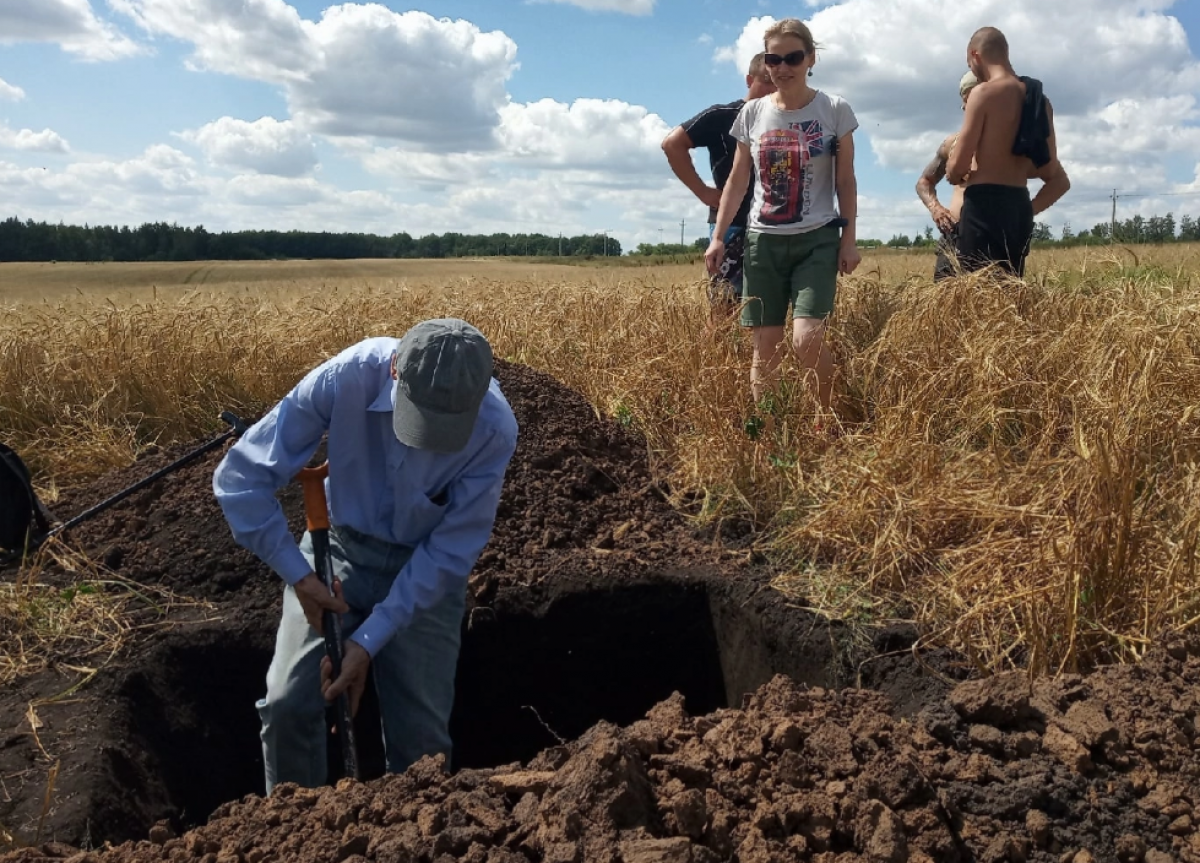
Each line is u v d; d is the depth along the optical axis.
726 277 5.82
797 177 4.75
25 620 3.58
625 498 4.48
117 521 4.39
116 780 2.80
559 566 3.97
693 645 3.91
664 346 5.80
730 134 5.04
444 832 2.01
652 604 3.87
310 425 2.65
